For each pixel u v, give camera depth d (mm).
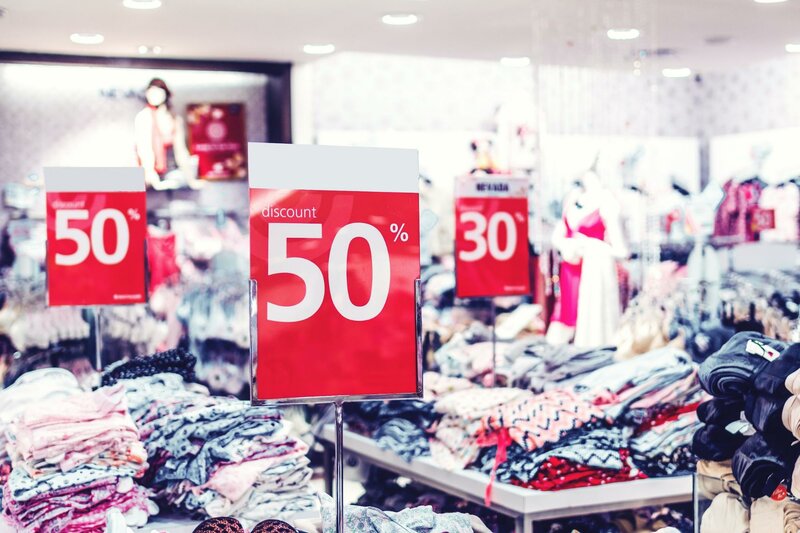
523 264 4344
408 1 5211
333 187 1953
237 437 2703
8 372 5613
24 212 6543
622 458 3109
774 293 5812
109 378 3410
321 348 1939
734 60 7586
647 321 4848
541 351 4602
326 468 4305
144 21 5539
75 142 6766
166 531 2607
